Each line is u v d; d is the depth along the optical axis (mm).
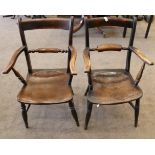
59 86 1826
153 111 2107
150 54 3107
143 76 2588
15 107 2184
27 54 1940
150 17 3492
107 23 1877
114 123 1991
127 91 1756
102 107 2166
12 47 3354
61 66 2840
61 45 3391
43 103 1680
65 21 1879
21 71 2719
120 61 2932
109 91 1764
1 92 2387
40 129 1947
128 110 2123
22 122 2020
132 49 1851
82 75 2613
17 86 2469
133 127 1948
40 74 1979
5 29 4035
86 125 1909
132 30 1851
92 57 3018
